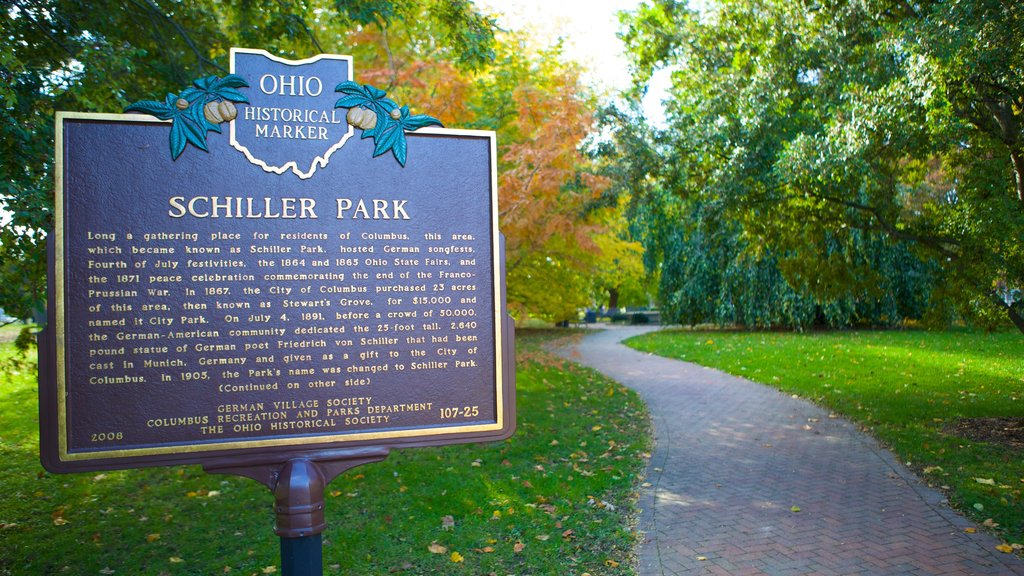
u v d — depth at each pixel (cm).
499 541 532
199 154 322
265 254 325
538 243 970
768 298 2359
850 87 852
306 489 301
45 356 293
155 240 314
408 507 601
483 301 348
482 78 1108
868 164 820
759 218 1033
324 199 334
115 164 312
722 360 1689
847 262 1057
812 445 852
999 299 855
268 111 329
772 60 954
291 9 838
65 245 304
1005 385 1166
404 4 869
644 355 1962
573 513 601
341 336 330
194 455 304
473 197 352
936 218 934
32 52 671
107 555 502
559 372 1455
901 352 1584
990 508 591
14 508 592
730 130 994
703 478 717
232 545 519
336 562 489
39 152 548
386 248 339
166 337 311
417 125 344
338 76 338
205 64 789
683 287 2617
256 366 319
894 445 820
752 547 526
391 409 332
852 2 876
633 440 888
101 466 295
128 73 704
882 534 548
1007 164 859
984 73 698
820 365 1481
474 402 342
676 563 497
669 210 1894
